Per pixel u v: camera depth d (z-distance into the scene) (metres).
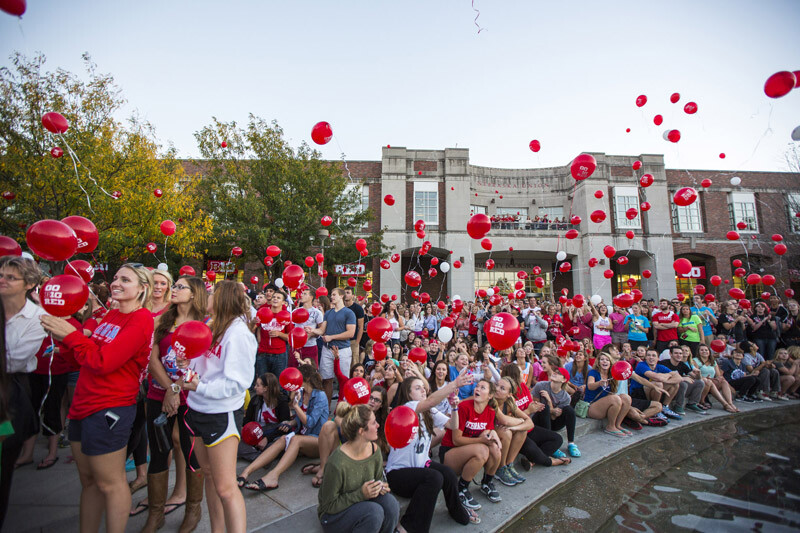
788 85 3.47
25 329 2.25
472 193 20.28
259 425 3.88
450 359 6.03
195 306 2.70
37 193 7.49
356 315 5.77
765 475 4.16
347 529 2.50
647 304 10.06
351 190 14.36
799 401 7.49
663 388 6.40
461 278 17.28
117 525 2.09
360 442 2.70
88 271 3.34
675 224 19.23
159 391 2.81
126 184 9.16
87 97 8.49
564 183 20.42
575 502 3.61
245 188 12.57
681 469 4.38
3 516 2.05
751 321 8.62
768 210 19.06
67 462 3.38
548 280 20.39
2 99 7.24
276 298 4.87
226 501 2.17
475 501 3.35
